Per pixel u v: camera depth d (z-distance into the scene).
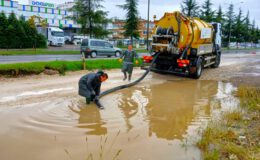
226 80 12.87
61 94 8.61
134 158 4.58
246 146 5.02
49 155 4.58
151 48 13.30
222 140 5.32
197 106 7.99
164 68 13.81
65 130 5.70
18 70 11.38
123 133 5.67
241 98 9.00
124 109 7.37
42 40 38.09
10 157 4.48
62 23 65.69
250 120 6.64
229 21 58.97
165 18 12.84
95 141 5.21
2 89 8.96
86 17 28.69
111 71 14.40
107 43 24.05
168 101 8.46
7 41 34.22
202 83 11.92
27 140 5.15
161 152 4.83
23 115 6.48
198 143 5.17
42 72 12.15
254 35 73.88
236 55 32.72
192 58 13.26
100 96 8.55
